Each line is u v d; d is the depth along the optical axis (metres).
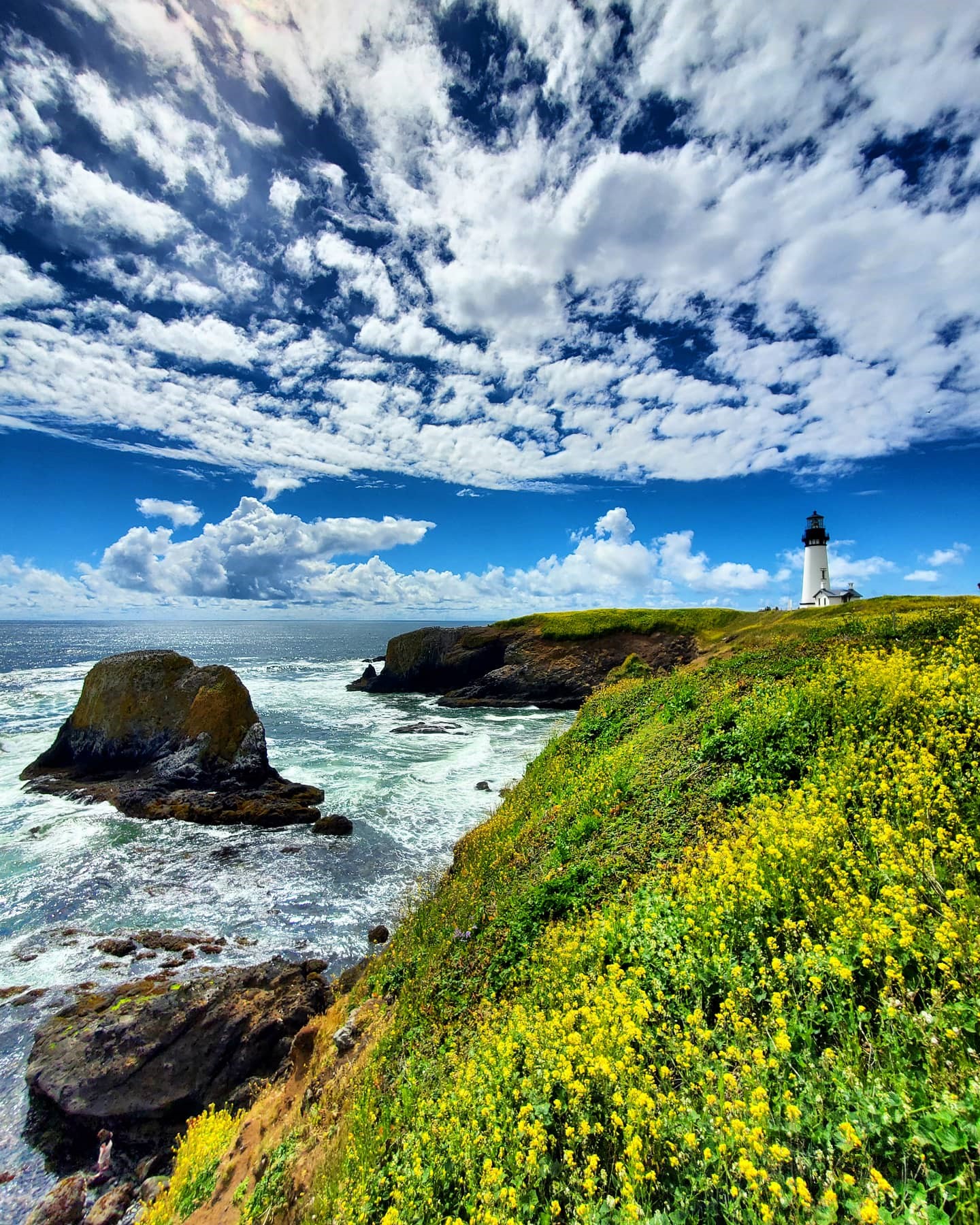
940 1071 2.94
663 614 65.88
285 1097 8.72
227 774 27.78
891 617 15.27
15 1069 11.60
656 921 5.82
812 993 3.87
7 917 17.16
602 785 11.73
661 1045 4.20
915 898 4.25
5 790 28.69
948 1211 2.57
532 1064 4.65
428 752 37.06
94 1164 10.09
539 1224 3.34
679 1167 3.20
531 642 66.00
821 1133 2.91
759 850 5.71
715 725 10.99
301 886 19.05
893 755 6.54
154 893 18.66
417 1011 7.69
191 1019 12.09
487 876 11.62
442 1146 4.49
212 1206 7.04
